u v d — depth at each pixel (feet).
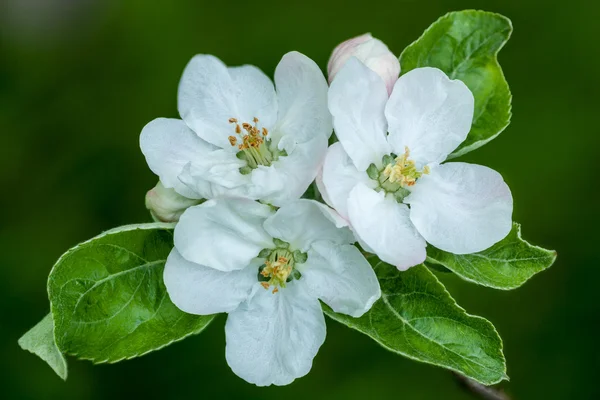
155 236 1.53
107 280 1.51
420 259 1.50
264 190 1.50
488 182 1.52
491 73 1.60
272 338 1.51
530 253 1.52
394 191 1.53
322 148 1.50
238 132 1.53
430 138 1.53
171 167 1.53
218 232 1.50
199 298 1.51
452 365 1.48
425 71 1.52
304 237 1.51
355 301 1.50
